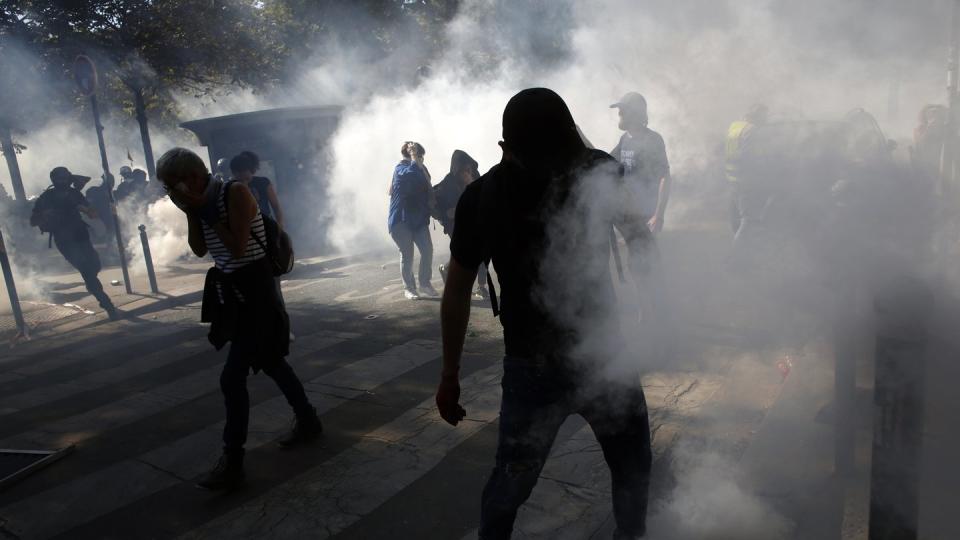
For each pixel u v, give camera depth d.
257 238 3.11
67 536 2.90
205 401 4.36
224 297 3.10
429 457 3.29
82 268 6.64
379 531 2.72
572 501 2.76
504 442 1.92
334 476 3.20
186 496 3.15
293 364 4.89
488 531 1.95
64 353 5.79
